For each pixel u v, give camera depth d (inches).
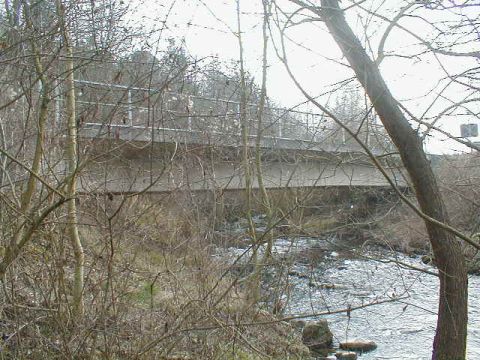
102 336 207.3
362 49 197.6
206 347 213.8
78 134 196.7
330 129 286.2
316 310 346.9
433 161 275.9
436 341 235.1
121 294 198.8
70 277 231.3
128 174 219.3
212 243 251.9
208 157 287.1
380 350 382.6
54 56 186.9
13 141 223.6
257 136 323.9
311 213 354.9
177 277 225.1
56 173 218.4
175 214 243.4
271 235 266.7
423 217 167.8
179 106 243.6
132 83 194.5
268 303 261.6
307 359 268.1
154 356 200.2
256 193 348.8
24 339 188.5
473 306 486.3
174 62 216.1
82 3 204.7
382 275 499.2
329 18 190.5
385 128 230.1
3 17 213.8
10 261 183.5
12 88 220.2
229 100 292.7
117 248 206.2
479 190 245.0
